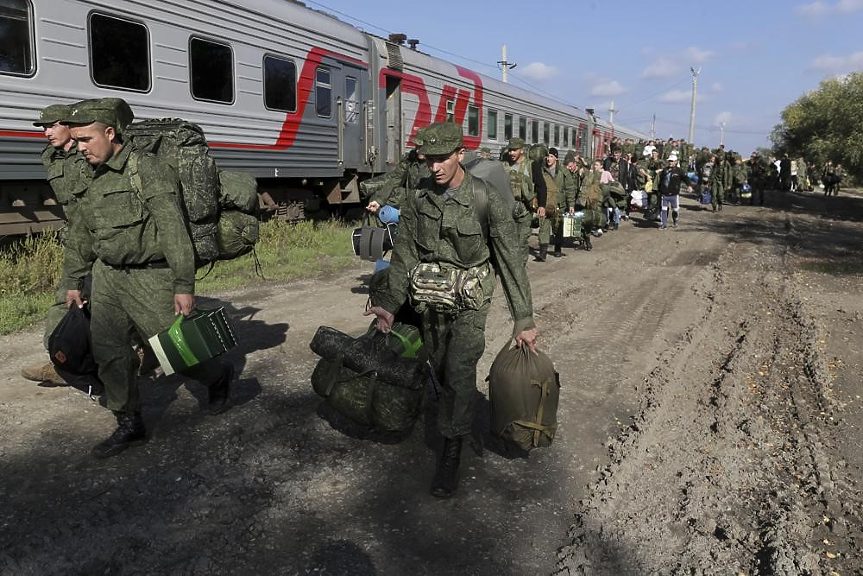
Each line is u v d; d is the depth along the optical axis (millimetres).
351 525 2752
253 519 2762
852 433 3838
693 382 4656
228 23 9094
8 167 6512
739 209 21562
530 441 3062
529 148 8773
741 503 3035
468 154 3520
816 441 3695
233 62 9234
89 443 3416
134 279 3084
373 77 12781
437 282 2824
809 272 9344
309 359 4891
